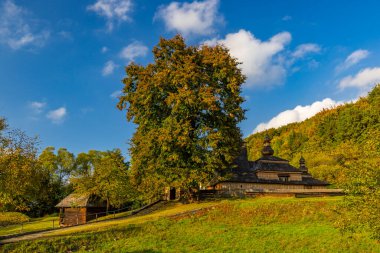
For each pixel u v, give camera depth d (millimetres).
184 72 47469
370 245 29422
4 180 35812
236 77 49969
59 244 31672
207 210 41969
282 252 29406
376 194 19266
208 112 48312
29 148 39750
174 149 46219
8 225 62906
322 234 32844
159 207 51906
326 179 69625
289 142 131625
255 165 61344
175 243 32594
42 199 84125
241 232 34906
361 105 116500
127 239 33719
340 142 99000
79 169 96250
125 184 58688
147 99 47469
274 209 40906
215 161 46406
